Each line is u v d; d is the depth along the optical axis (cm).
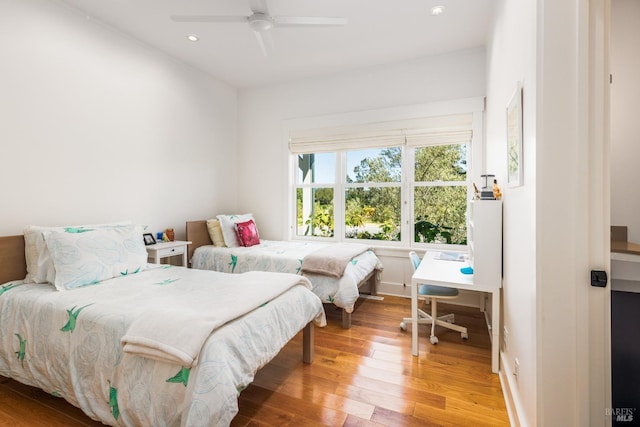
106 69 288
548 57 114
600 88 108
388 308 335
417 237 378
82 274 211
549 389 117
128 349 139
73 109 263
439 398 183
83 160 271
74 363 159
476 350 241
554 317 115
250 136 453
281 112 432
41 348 172
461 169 355
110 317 158
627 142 170
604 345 112
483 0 254
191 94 380
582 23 108
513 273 176
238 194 461
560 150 114
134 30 298
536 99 117
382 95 376
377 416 168
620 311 138
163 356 132
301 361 226
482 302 321
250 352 152
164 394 131
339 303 280
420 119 357
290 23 231
